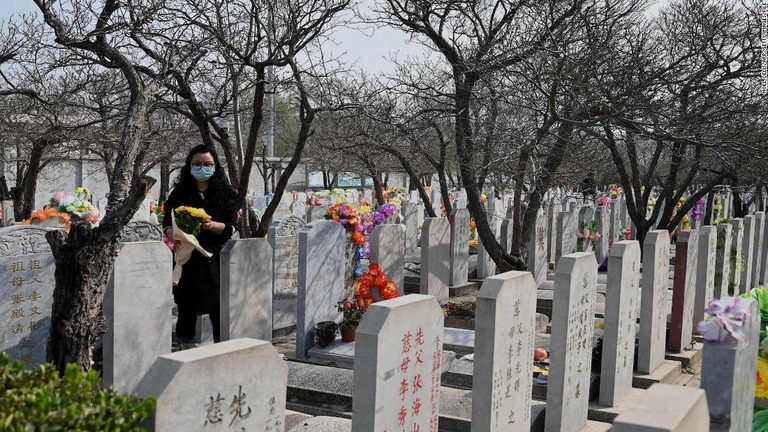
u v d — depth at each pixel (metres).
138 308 6.29
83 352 5.02
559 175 12.62
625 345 7.55
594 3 8.90
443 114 10.59
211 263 7.84
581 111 8.61
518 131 9.48
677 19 12.16
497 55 9.18
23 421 2.42
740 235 12.05
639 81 8.65
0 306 7.06
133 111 5.75
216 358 3.38
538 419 6.43
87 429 2.52
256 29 8.66
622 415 2.61
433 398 5.05
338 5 8.70
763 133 9.48
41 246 7.33
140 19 7.15
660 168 18.64
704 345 3.66
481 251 14.31
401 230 10.72
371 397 4.31
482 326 5.20
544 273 14.24
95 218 7.80
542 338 9.23
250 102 13.34
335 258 8.90
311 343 8.45
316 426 5.88
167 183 21.66
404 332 4.55
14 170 23.12
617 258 7.22
